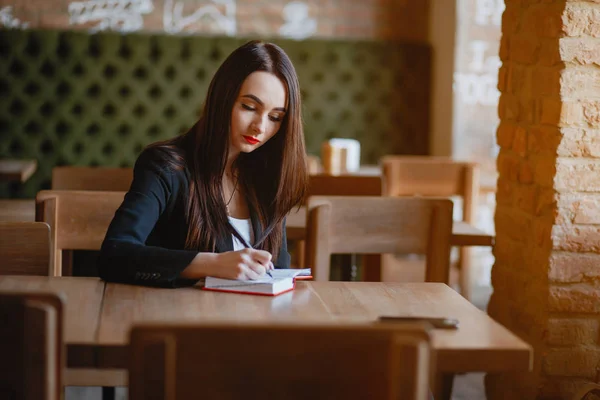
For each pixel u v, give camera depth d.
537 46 2.45
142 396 1.15
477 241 2.93
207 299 1.71
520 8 2.58
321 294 1.80
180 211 1.98
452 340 1.47
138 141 5.38
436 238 2.52
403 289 1.88
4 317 1.21
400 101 5.63
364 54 5.58
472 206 3.86
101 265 1.84
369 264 3.20
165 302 1.68
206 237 1.98
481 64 5.32
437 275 2.52
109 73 5.31
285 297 1.76
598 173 2.35
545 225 2.40
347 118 5.62
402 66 5.61
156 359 1.15
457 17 5.27
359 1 5.70
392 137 5.65
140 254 1.81
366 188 3.19
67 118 5.27
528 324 2.51
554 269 2.37
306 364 1.18
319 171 4.81
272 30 5.65
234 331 1.17
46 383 1.21
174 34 5.39
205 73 5.40
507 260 2.68
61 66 5.23
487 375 2.81
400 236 2.52
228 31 5.59
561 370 2.40
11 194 5.25
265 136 2.02
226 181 2.07
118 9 5.43
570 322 2.39
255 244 2.05
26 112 5.21
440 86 5.53
